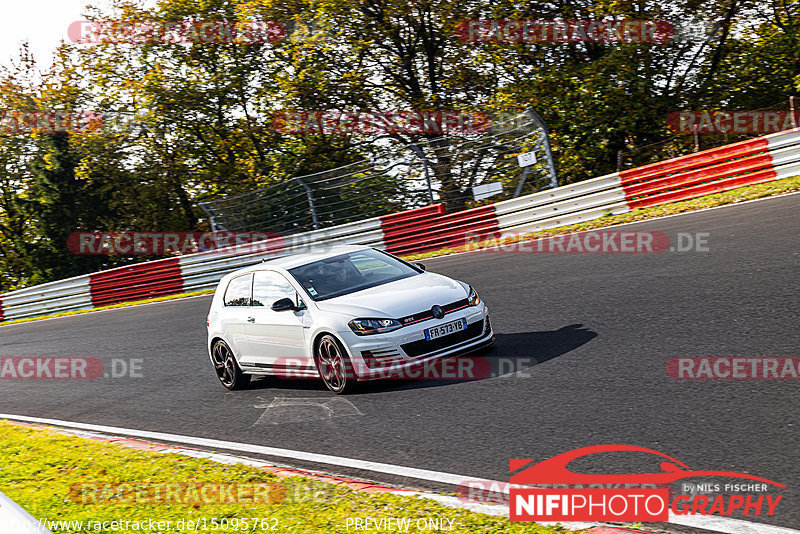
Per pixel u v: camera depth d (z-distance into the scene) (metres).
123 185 30.42
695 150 18.02
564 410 5.35
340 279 7.50
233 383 8.19
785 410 4.60
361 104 25.67
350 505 4.27
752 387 5.08
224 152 29.38
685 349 6.20
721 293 7.65
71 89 30.30
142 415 7.88
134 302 19.92
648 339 6.70
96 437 7.16
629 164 21.52
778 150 13.34
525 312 8.84
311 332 6.99
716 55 23.11
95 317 18.17
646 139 21.66
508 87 22.86
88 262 32.16
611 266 10.29
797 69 22.53
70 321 18.45
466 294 7.05
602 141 20.89
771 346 5.86
